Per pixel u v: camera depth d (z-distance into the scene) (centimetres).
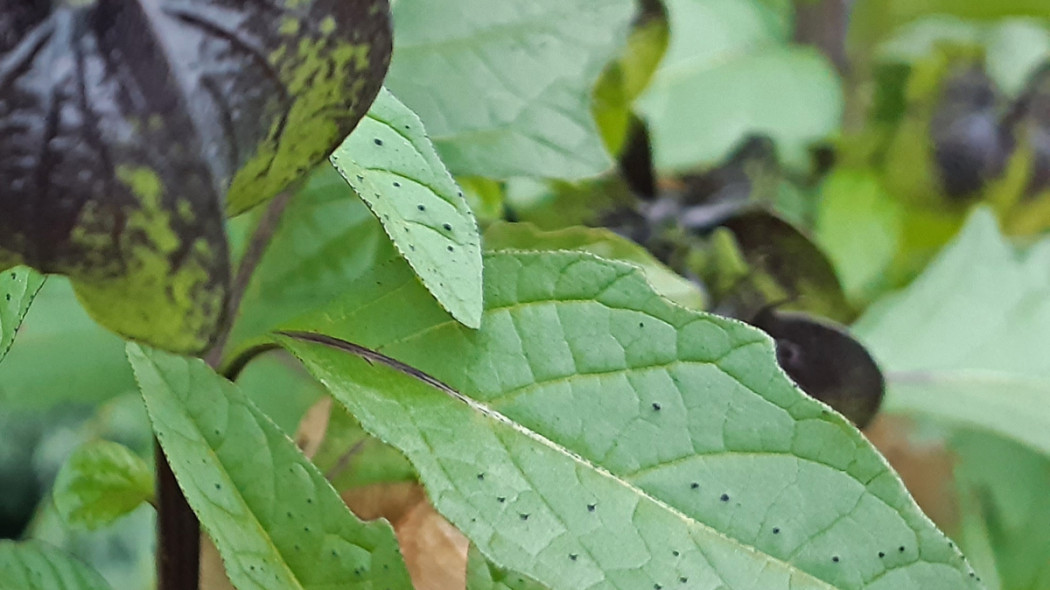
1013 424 48
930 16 63
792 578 39
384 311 40
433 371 39
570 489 39
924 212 61
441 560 43
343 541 39
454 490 39
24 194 36
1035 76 62
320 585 39
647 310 39
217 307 36
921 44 65
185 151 36
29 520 62
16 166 36
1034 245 51
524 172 43
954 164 59
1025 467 58
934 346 49
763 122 61
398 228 38
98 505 42
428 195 39
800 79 62
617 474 39
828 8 66
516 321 39
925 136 60
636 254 44
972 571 38
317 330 40
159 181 36
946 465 57
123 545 62
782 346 44
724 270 46
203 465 39
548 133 43
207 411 39
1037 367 48
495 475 39
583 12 43
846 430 39
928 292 50
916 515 39
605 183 47
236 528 39
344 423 43
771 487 39
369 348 40
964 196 60
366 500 44
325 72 37
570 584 38
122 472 42
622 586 38
